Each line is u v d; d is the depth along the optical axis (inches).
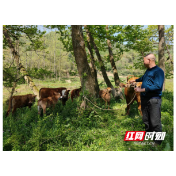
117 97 282.7
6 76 199.2
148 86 107.0
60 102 244.5
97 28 134.6
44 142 117.2
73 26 170.1
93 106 183.2
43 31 231.0
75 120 150.5
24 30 219.1
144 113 117.6
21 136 125.3
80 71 184.5
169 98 258.1
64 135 124.0
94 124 153.6
